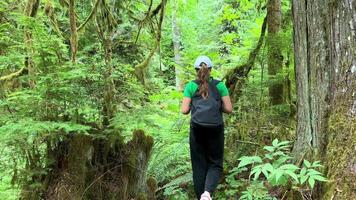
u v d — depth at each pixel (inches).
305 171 146.5
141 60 299.3
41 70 188.1
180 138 231.9
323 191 152.6
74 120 184.9
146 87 238.5
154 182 206.1
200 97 182.4
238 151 221.6
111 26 224.8
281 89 265.4
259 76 276.7
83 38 245.8
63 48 197.8
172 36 541.0
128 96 201.0
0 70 218.5
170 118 256.7
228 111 184.9
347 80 158.1
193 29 624.4
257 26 326.3
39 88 180.4
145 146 196.1
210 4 633.6
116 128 188.9
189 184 216.4
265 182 182.5
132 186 192.1
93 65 192.1
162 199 213.3
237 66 269.1
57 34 230.2
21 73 210.2
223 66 385.1
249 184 182.5
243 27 482.6
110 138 190.1
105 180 187.9
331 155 155.4
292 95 279.4
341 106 158.1
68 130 167.3
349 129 152.3
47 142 184.9
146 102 221.1
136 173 193.3
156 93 297.6
